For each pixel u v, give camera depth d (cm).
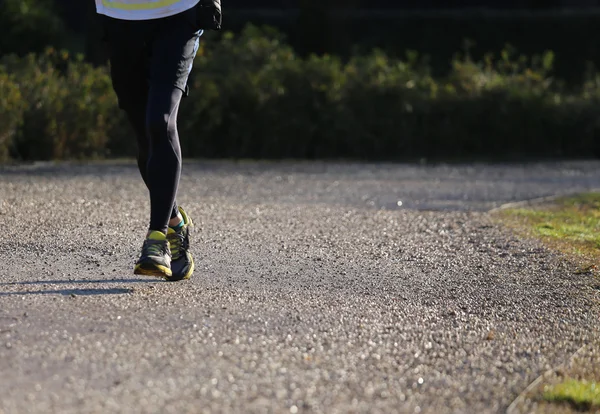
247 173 2412
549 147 3178
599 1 6556
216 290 971
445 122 3080
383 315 891
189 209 1642
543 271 1148
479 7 6344
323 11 4141
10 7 3341
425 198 1947
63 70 2942
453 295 1001
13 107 2542
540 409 642
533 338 830
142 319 830
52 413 600
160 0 924
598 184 2291
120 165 2520
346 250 1270
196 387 654
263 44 3175
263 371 695
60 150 2667
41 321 814
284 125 2950
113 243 1250
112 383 657
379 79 3062
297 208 1712
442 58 5062
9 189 1878
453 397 660
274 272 1095
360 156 3011
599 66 4997
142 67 961
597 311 947
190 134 2934
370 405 634
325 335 805
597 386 689
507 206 1816
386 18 5147
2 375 670
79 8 5959
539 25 5056
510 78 3272
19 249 1183
